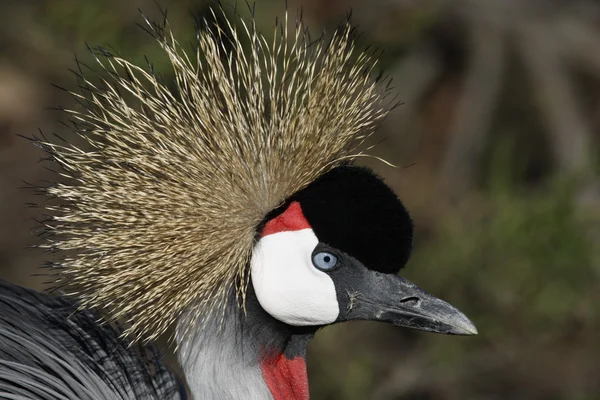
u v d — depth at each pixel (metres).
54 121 12.09
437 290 11.23
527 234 11.41
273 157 5.73
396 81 12.74
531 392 10.76
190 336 5.84
